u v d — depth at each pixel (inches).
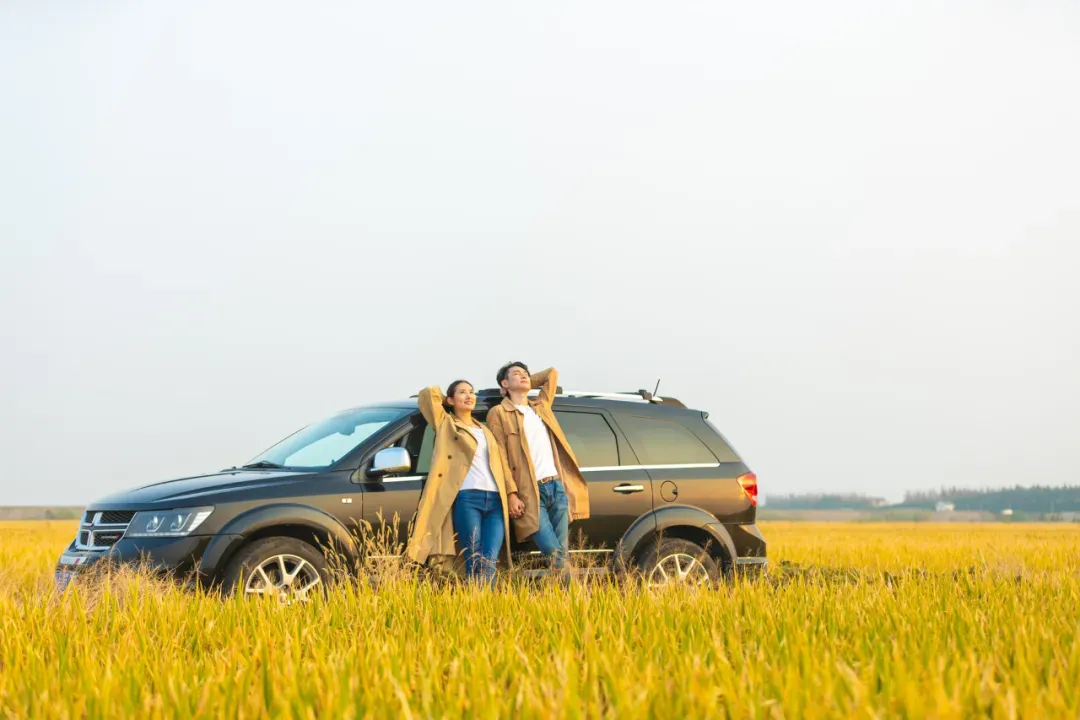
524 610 223.5
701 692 133.0
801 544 942.4
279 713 134.0
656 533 349.7
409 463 309.7
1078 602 240.1
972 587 271.9
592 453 351.9
